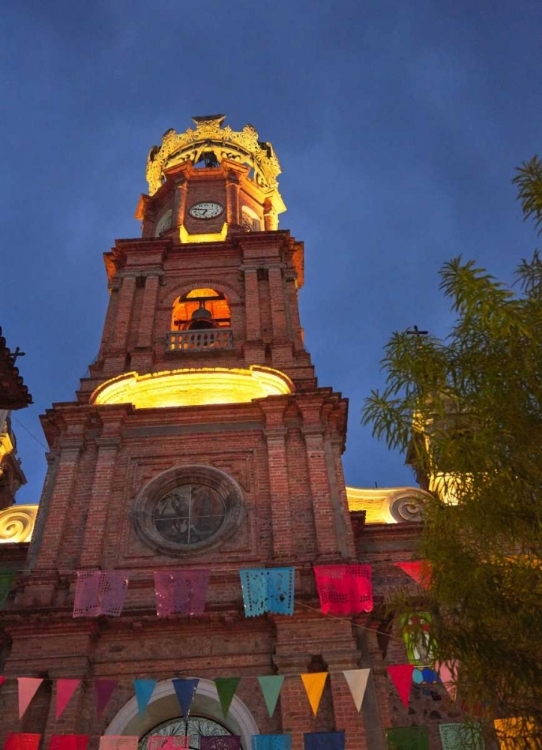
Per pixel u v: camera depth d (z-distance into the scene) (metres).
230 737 11.98
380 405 8.79
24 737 12.34
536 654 7.44
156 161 35.25
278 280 24.02
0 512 20.80
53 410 19.12
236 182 30.48
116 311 23.64
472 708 7.90
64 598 15.15
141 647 14.29
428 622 8.35
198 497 17.33
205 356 21.58
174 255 25.56
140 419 19.00
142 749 14.01
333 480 17.28
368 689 13.39
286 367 20.97
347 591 14.34
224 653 14.15
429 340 8.71
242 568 15.62
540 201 8.41
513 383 7.63
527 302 7.84
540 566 7.56
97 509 16.73
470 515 7.82
